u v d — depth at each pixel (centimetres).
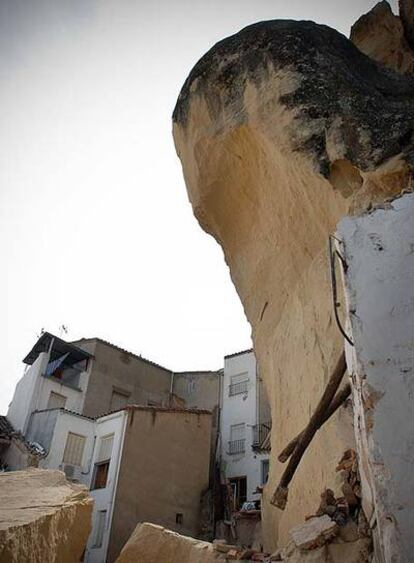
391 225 385
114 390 2936
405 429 303
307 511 754
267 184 1038
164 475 1997
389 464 296
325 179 791
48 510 650
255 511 1777
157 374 3197
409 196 395
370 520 411
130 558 852
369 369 331
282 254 1056
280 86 912
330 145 795
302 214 943
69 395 2727
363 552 432
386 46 1331
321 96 858
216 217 1235
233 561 725
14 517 596
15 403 2830
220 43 1127
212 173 1145
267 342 1129
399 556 269
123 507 1830
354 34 1431
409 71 1243
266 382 1145
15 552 532
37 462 2027
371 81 945
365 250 383
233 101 1031
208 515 1981
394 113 788
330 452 708
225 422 2700
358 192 733
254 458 2416
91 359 2928
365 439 340
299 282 984
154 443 2044
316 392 820
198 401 3056
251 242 1181
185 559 802
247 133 995
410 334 335
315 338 875
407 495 284
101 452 2147
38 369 2639
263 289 1148
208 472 2133
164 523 1895
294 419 912
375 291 362
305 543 468
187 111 1164
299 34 960
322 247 891
